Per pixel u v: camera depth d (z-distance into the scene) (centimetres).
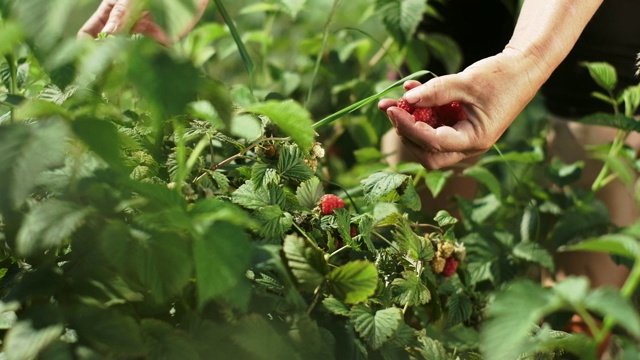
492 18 284
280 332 212
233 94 242
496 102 229
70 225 201
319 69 295
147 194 203
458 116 230
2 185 197
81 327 203
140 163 216
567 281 202
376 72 312
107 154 201
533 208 261
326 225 225
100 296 205
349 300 217
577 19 232
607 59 270
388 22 271
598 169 274
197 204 204
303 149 215
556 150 279
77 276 205
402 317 220
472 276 248
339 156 285
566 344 208
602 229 258
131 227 203
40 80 233
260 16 325
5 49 201
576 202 266
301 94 293
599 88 273
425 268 229
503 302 203
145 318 207
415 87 230
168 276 202
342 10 334
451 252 233
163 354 204
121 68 203
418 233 251
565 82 275
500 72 229
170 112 198
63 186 205
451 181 279
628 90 260
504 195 271
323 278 216
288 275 215
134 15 207
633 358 212
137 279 206
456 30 285
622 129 259
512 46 232
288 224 220
